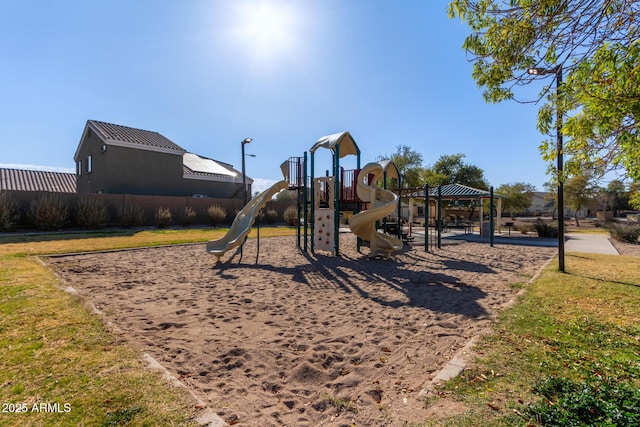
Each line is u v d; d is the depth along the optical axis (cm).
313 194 1216
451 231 2402
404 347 358
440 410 232
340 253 1188
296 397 265
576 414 216
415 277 761
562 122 329
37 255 928
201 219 2380
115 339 349
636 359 307
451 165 4019
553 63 308
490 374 280
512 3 310
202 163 3106
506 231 2367
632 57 221
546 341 352
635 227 1658
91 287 618
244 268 865
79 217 1731
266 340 381
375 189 1059
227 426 211
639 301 510
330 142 1124
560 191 775
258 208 1055
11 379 260
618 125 269
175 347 354
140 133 2567
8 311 425
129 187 2266
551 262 927
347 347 362
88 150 2452
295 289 640
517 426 209
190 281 697
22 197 1642
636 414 210
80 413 218
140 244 1241
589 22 268
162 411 223
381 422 225
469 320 446
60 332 359
